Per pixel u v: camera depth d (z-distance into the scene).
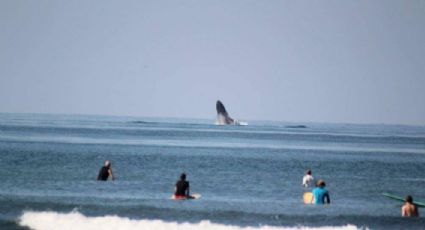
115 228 136.88
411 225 148.50
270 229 139.00
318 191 170.75
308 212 158.00
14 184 198.12
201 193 199.25
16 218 143.25
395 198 188.25
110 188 198.25
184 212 153.88
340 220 150.88
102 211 152.50
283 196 196.38
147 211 153.88
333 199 197.25
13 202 159.62
